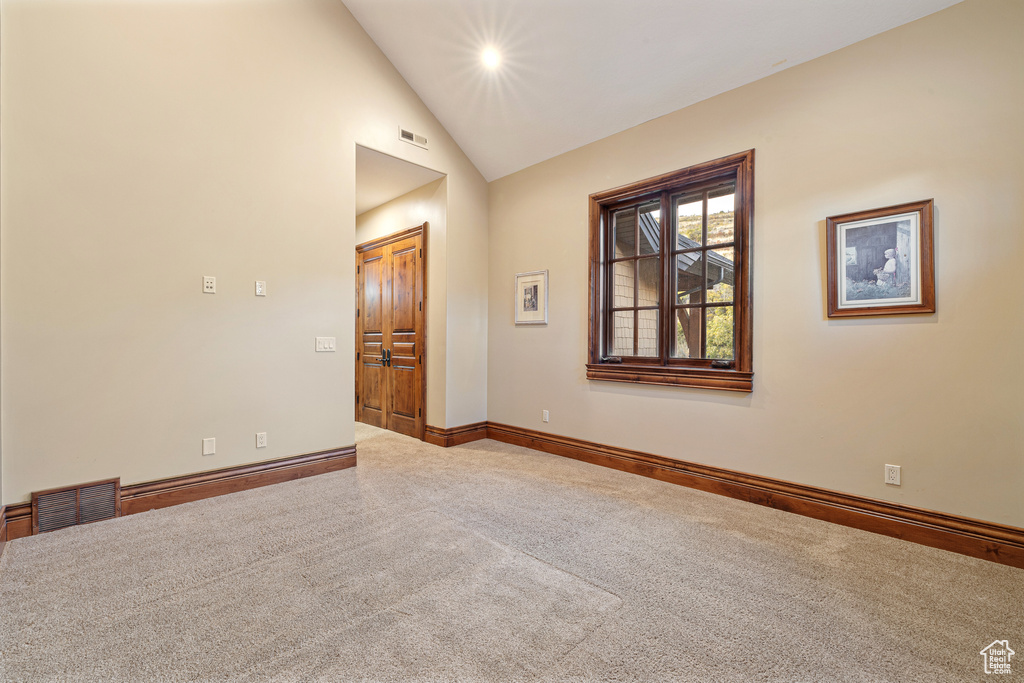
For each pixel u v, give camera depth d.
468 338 4.56
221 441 2.97
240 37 3.05
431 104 4.12
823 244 2.62
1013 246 2.07
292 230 3.29
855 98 2.50
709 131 3.10
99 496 2.52
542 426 4.21
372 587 1.85
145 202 2.67
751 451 2.90
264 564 2.04
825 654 1.45
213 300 2.93
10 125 2.25
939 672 1.37
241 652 1.45
